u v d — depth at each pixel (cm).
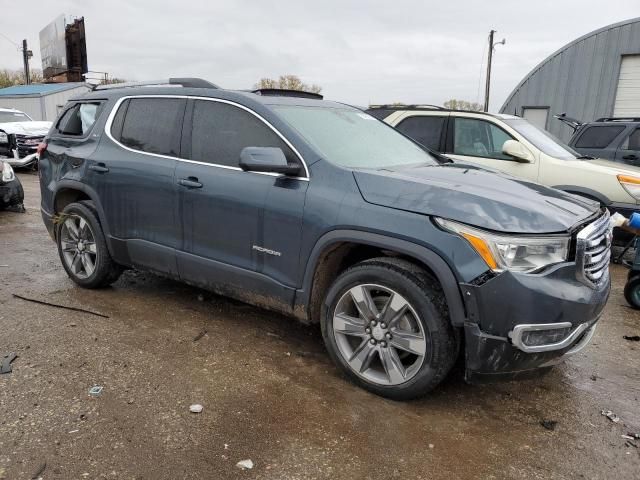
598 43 1942
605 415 309
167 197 399
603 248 306
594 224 299
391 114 780
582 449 275
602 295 299
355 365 321
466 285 274
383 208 301
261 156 321
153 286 500
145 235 421
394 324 304
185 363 348
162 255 411
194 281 401
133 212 426
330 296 328
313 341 392
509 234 272
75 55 4044
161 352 362
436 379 294
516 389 336
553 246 279
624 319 471
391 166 363
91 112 480
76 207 469
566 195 341
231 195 361
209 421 284
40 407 289
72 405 293
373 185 312
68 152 479
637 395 334
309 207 325
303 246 330
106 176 439
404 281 295
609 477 254
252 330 406
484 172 378
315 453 262
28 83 4903
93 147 460
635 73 1889
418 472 252
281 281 346
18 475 237
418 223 288
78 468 243
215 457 255
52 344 367
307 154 337
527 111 2181
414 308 293
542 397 328
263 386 322
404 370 305
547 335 277
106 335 385
